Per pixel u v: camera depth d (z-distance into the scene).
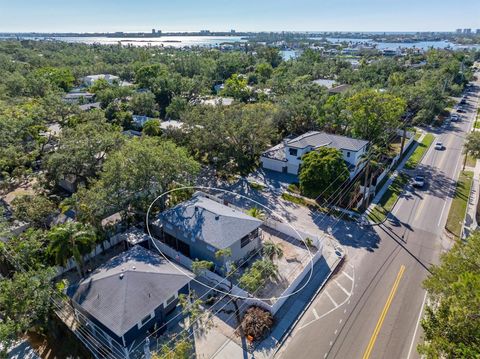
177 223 33.19
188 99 85.31
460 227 36.50
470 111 83.31
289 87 82.00
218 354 22.91
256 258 32.72
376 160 51.62
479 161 53.84
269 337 24.23
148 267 26.98
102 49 190.00
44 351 24.28
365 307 26.70
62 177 43.31
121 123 67.38
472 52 176.75
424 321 18.62
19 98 73.75
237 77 99.25
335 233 36.16
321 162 39.19
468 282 16.59
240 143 49.47
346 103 60.56
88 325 24.94
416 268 30.83
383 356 22.69
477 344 15.48
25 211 33.91
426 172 50.69
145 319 23.98
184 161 37.50
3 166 44.44
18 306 23.39
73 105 63.59
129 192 34.31
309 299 27.58
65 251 27.11
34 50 175.50
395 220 38.44
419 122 72.31
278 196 44.06
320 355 22.81
